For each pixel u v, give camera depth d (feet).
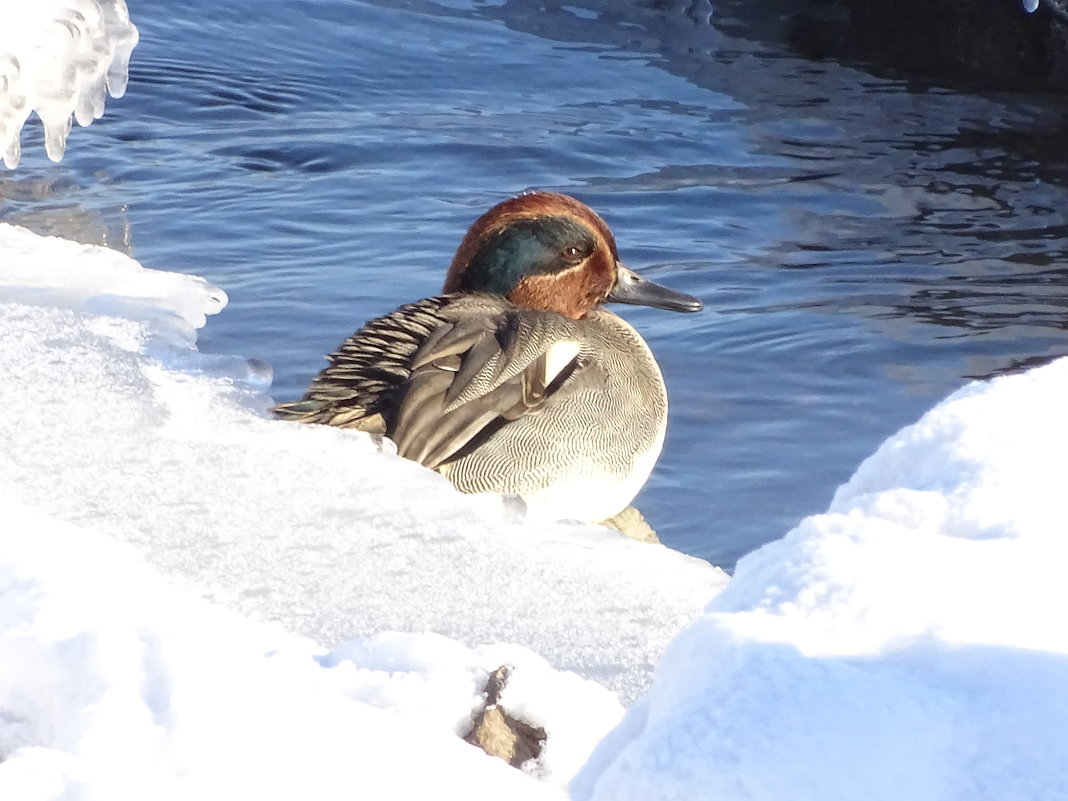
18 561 13.55
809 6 83.71
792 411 41.11
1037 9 76.38
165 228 52.16
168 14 80.18
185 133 63.21
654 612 23.93
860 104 71.36
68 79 50.78
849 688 9.29
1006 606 10.12
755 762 8.97
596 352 35.60
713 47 79.15
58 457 27.99
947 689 9.41
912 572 10.43
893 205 58.95
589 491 34.86
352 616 23.11
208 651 12.00
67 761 10.50
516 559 25.58
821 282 50.83
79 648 11.94
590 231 39.55
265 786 10.36
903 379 43.19
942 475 12.22
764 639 9.86
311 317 44.96
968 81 74.84
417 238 52.75
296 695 11.47
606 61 76.43
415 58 75.82
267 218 53.83
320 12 81.76
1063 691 9.32
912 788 8.80
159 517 25.96
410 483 28.43
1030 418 12.85
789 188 60.44
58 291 41.32
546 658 22.06
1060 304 49.39
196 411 31.24
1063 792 8.62
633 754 9.47
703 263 52.49
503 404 33.65
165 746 10.69
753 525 35.12
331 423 32.94
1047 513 11.28
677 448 38.83
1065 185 61.98
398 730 11.34
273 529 25.85
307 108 67.56
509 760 14.34
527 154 62.90
